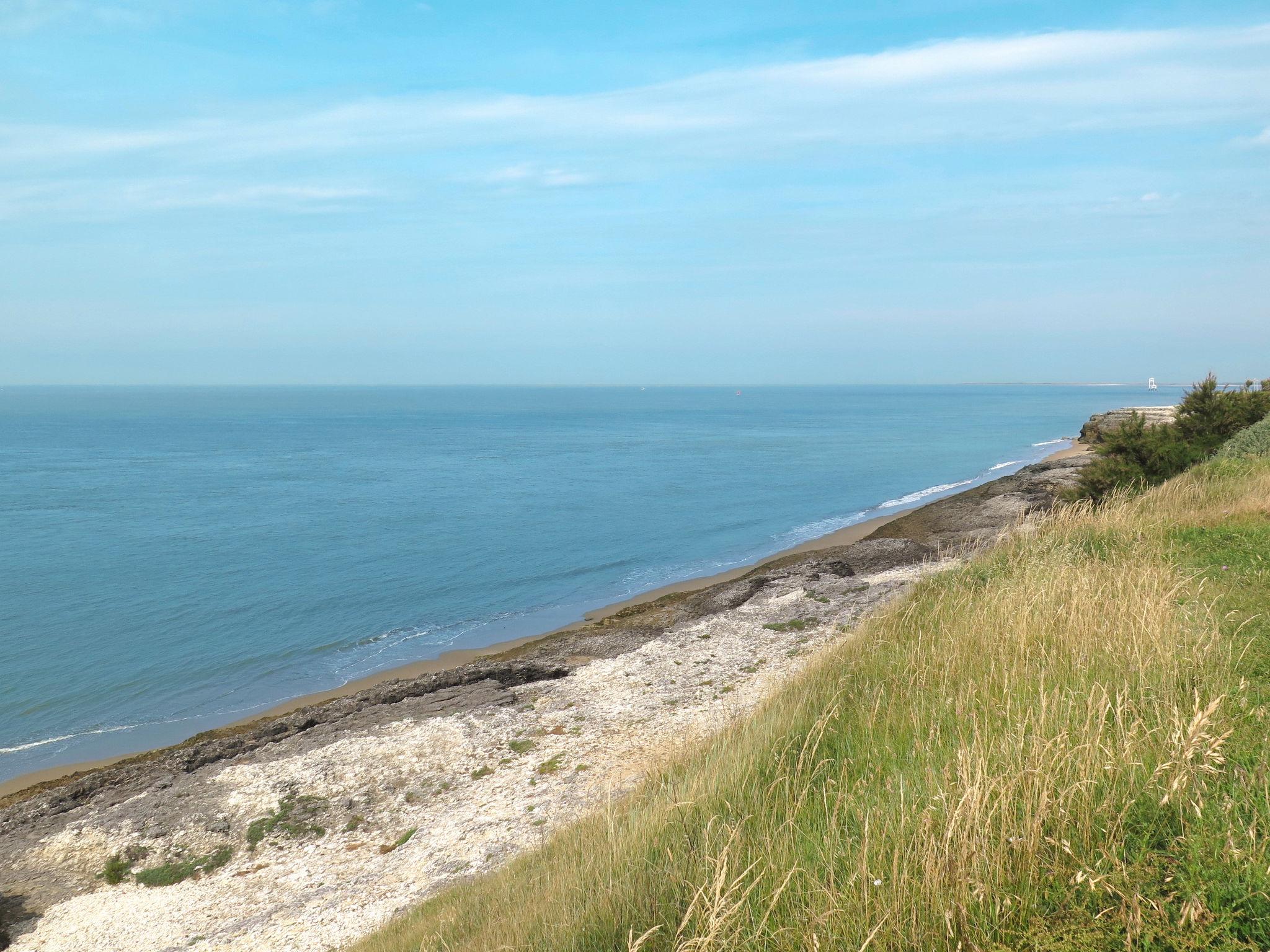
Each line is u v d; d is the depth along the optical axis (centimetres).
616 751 1262
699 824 551
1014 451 9894
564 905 504
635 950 371
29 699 2291
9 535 4794
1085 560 1152
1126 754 430
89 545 4475
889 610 1247
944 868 375
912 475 7525
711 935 367
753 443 12044
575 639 2239
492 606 3183
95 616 3083
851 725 703
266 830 1225
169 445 12200
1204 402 2889
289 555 4166
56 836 1293
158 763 1584
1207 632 685
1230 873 343
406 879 997
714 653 1697
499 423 18700
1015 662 700
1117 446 2512
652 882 480
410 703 1675
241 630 2909
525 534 4734
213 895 1086
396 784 1303
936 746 565
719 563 3853
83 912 1091
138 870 1180
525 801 1144
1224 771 424
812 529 4728
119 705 2244
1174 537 1228
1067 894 359
